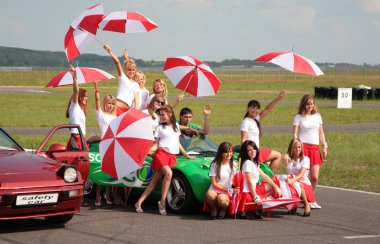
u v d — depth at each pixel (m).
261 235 7.71
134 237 7.46
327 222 8.72
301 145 9.56
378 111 38.28
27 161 8.05
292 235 7.77
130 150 8.70
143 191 9.91
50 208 7.64
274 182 9.27
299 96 57.75
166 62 11.04
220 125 27.39
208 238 7.46
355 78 130.25
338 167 14.91
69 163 8.87
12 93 59.38
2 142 8.70
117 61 10.72
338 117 33.41
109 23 10.91
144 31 11.00
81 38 10.32
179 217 8.88
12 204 7.33
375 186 12.35
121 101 10.76
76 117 10.12
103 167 8.84
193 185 8.90
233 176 8.83
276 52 9.80
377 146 19.19
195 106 41.69
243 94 61.72
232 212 8.73
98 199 9.85
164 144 9.12
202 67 10.78
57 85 10.13
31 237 7.39
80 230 7.85
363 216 9.23
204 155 9.84
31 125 26.11
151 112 10.16
